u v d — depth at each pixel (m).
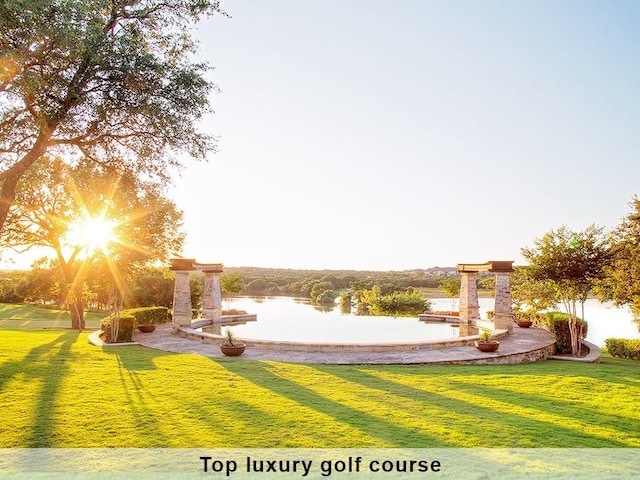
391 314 36.38
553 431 7.06
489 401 8.88
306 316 28.72
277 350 15.16
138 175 12.04
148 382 10.23
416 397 9.16
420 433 6.90
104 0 8.98
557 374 11.79
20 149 10.74
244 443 6.43
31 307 46.78
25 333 20.75
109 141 10.91
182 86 10.25
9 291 58.94
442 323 24.38
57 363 12.45
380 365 13.07
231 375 11.22
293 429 7.04
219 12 11.02
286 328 22.33
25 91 8.70
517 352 14.53
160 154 11.34
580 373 12.02
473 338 16.25
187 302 20.27
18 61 8.17
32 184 20.36
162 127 10.15
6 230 23.52
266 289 66.62
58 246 25.52
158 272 36.06
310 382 10.54
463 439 6.65
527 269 16.44
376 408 8.29
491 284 32.66
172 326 22.02
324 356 14.18
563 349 16.23
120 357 13.78
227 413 7.85
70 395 8.98
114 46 9.32
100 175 13.49
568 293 15.83
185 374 11.23
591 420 7.68
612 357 17.55
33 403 8.38
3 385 9.75
